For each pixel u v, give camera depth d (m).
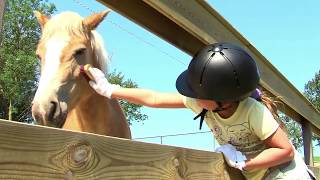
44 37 3.62
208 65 2.14
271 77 5.09
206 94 2.17
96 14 3.84
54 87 3.29
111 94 2.85
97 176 1.43
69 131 1.32
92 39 3.85
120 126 4.13
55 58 3.44
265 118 2.31
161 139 11.76
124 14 3.08
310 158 7.17
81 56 3.58
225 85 2.13
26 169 1.17
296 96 6.20
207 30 3.61
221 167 2.42
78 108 3.79
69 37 3.59
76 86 3.50
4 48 28.08
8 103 27.02
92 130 3.92
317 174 6.52
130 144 1.62
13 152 1.14
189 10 3.34
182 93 2.27
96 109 3.81
